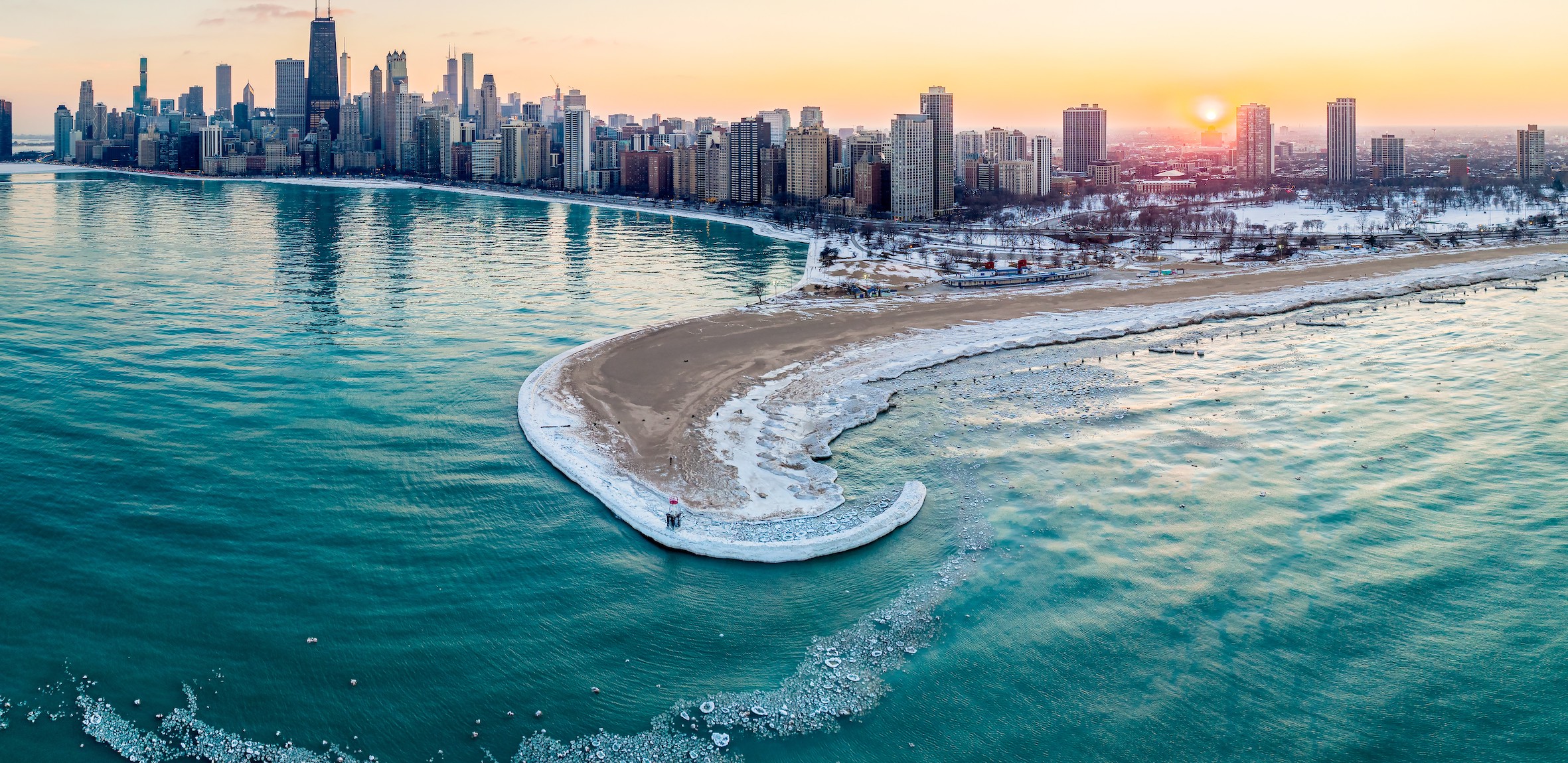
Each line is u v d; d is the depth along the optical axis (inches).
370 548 4013.3
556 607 3599.9
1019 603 3627.0
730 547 3978.8
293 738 2903.5
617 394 6003.9
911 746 2893.7
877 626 3494.1
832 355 7066.9
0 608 3513.8
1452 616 3523.6
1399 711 3034.0
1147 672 3216.0
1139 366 6806.1
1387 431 5378.9
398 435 5285.4
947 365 6879.9
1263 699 3088.1
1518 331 7662.4
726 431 5388.8
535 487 4621.1
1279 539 4106.8
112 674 3174.2
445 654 3304.6
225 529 4156.0
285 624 3469.5
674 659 3304.6
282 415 5585.6
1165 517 4318.4
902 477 4813.0
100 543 4008.4
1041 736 2938.0
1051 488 4643.2
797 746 2891.2
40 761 2778.1
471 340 7514.8
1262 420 5580.7
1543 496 4480.8
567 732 2938.0
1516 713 3016.7
